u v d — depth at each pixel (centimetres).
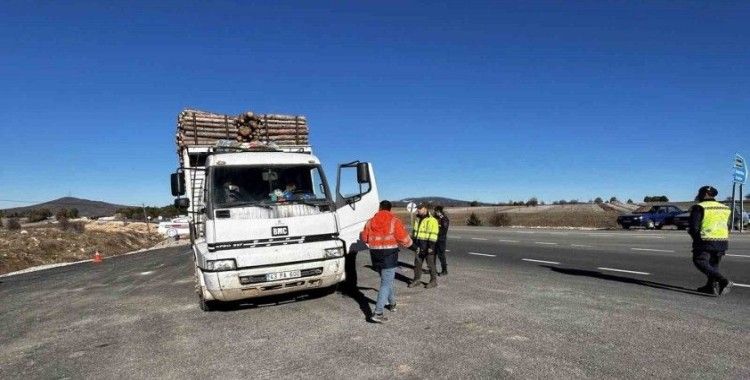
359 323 691
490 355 521
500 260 1434
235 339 647
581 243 1900
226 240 736
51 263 2642
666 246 1650
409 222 5209
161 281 1319
